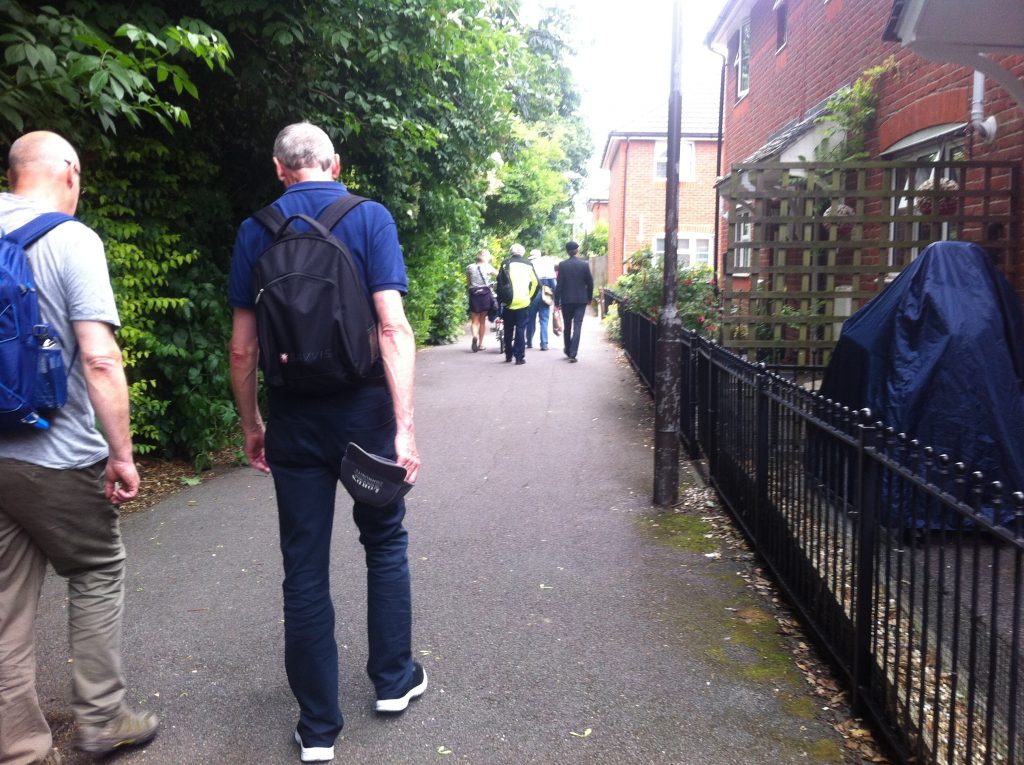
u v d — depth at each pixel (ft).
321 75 25.98
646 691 10.98
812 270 24.48
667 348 18.57
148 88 16.80
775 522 14.34
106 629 9.52
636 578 14.76
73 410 8.87
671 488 18.85
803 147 32.53
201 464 22.33
